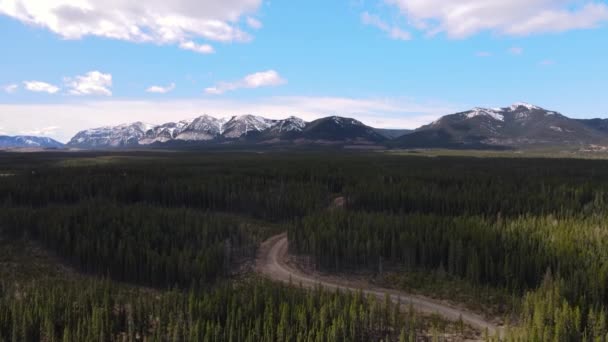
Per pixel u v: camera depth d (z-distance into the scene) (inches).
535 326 2529.5
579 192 5526.6
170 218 4758.9
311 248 4313.5
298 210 5762.8
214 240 4490.7
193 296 2942.9
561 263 3388.3
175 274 3811.5
